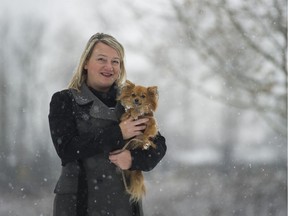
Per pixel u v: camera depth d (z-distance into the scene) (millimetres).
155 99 4410
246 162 18531
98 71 4312
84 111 4184
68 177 4109
